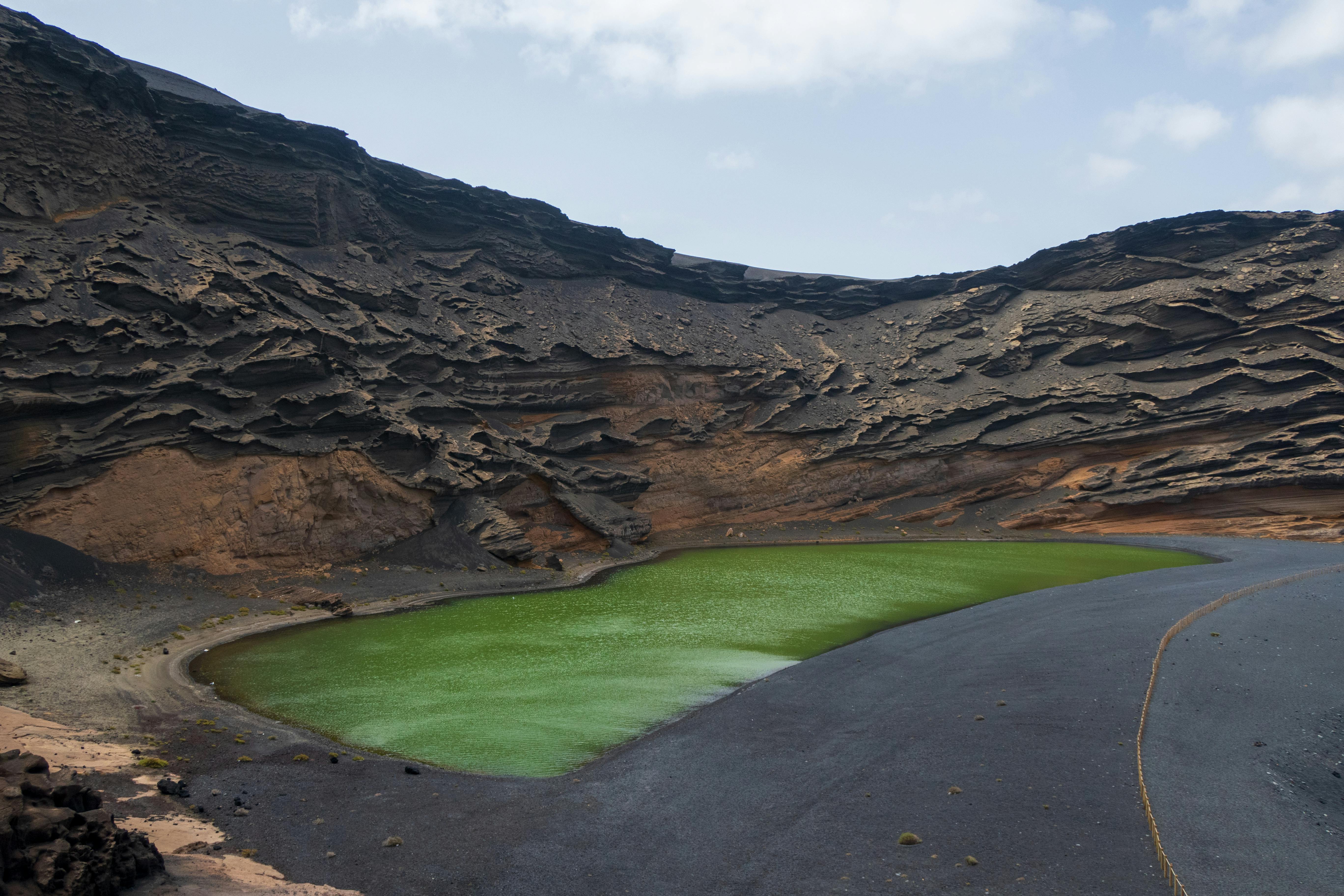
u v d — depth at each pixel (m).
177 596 34.97
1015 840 14.84
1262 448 67.19
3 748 17.16
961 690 24.73
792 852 14.62
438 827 15.64
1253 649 28.00
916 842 14.79
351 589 39.84
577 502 57.97
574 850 14.71
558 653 30.86
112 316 39.75
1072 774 17.81
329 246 61.47
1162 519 67.50
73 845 11.14
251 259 51.34
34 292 37.91
